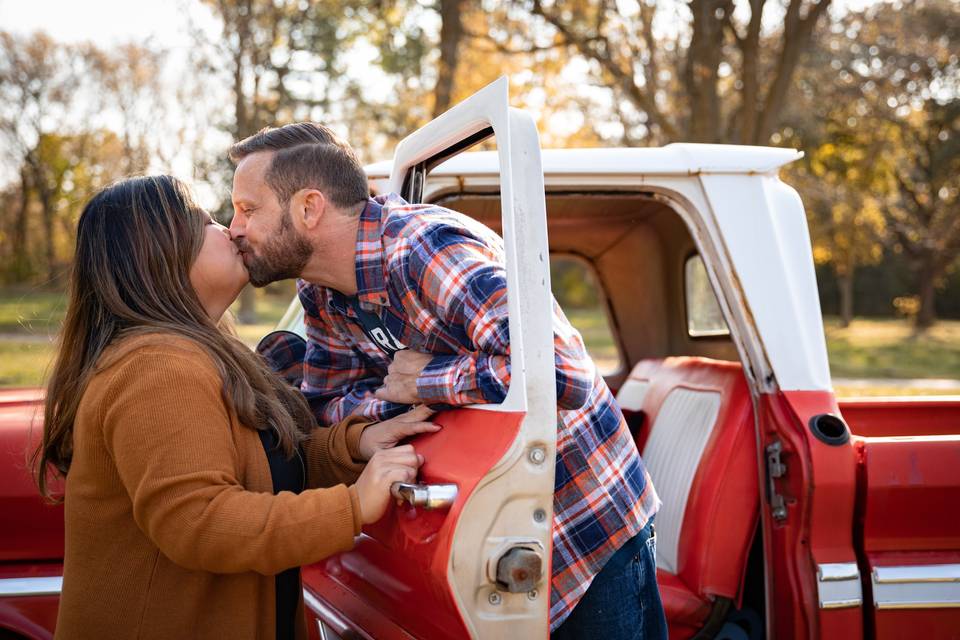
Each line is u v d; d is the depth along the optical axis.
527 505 1.54
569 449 1.84
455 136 1.95
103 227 1.74
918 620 2.27
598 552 1.86
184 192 1.81
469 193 2.57
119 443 1.55
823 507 2.26
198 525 1.51
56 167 37.47
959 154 32.88
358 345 2.07
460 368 1.64
